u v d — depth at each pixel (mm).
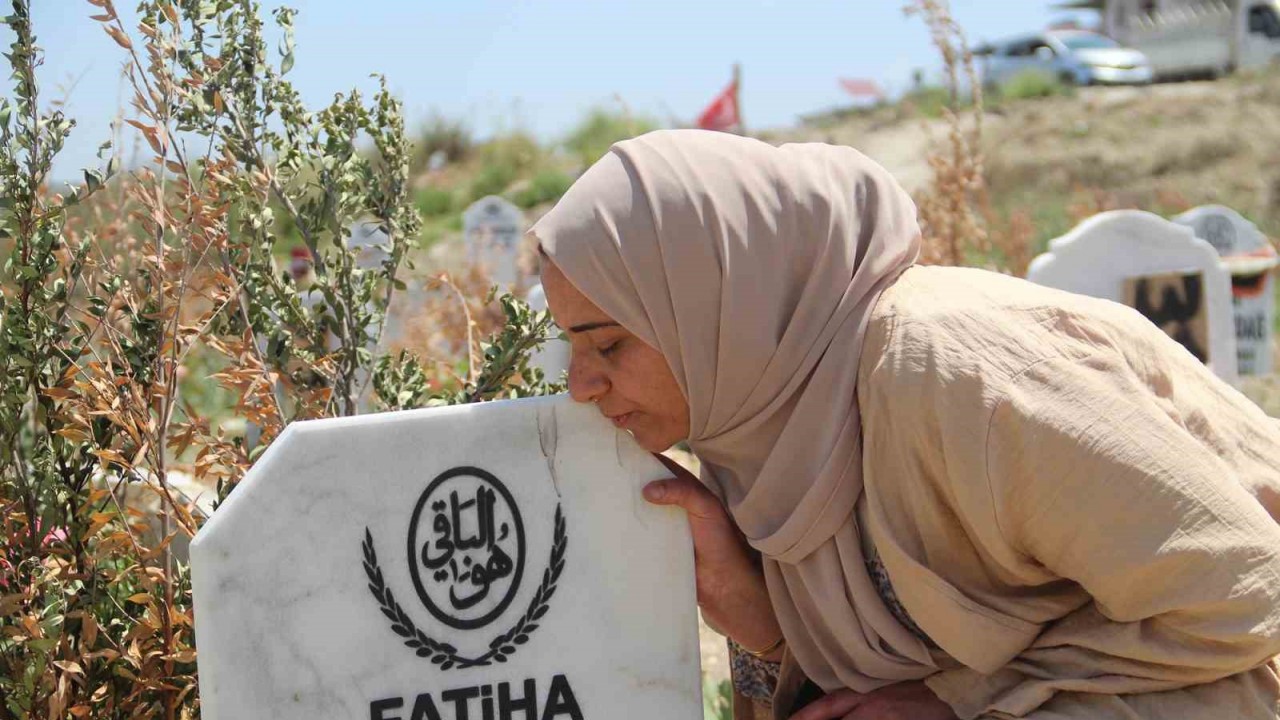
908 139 20781
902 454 1759
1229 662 1695
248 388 2242
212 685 1757
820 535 1865
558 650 1847
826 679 2004
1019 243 7062
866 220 1903
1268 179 17344
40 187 2215
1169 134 19531
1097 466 1655
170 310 2141
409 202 2592
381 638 1795
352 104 2488
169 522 2232
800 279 1863
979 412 1679
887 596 1897
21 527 2111
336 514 1789
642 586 1874
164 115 2123
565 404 1867
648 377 1891
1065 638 1828
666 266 1830
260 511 1771
